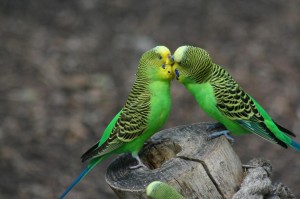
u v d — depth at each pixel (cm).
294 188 1017
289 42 1477
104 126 1184
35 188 995
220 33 1513
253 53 1429
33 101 1239
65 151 1104
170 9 1622
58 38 1498
